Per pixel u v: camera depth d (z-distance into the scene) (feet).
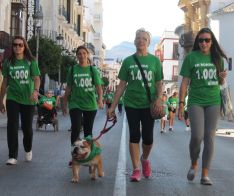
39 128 77.36
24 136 37.35
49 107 73.61
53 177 31.55
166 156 44.96
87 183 29.78
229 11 185.68
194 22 231.91
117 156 43.73
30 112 36.58
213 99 29.50
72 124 34.99
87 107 34.99
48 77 200.13
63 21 241.55
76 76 34.81
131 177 30.55
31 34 168.55
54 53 153.89
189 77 30.12
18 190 27.45
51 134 67.26
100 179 31.14
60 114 132.87
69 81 35.29
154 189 28.35
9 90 35.78
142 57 30.35
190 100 29.81
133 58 30.35
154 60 30.32
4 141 53.78
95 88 36.29
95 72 35.06
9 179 30.55
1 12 139.85
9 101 35.76
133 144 30.48
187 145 57.52
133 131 30.19
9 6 149.38
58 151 45.73
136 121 30.19
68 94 35.73
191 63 29.81
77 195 26.48
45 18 215.72
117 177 32.01
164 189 28.43
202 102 29.48
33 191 27.27
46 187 28.40
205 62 29.53
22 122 36.94
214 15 193.47
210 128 29.50
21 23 158.92
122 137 65.77
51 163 37.52
